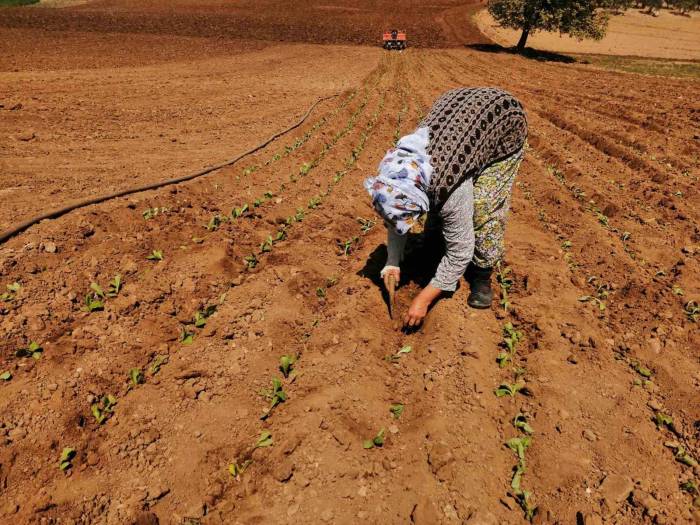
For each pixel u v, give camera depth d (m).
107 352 4.19
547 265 5.77
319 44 31.78
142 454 3.47
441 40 38.47
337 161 9.06
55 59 19.55
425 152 3.80
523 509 3.20
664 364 4.26
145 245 5.62
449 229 4.00
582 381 4.10
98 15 37.88
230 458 3.50
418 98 15.22
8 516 3.04
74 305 4.66
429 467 3.38
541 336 4.59
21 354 4.01
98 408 3.73
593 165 9.34
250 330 4.59
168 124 10.93
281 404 3.87
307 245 5.97
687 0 61.84
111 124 10.58
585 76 22.50
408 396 3.99
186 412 3.79
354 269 5.51
